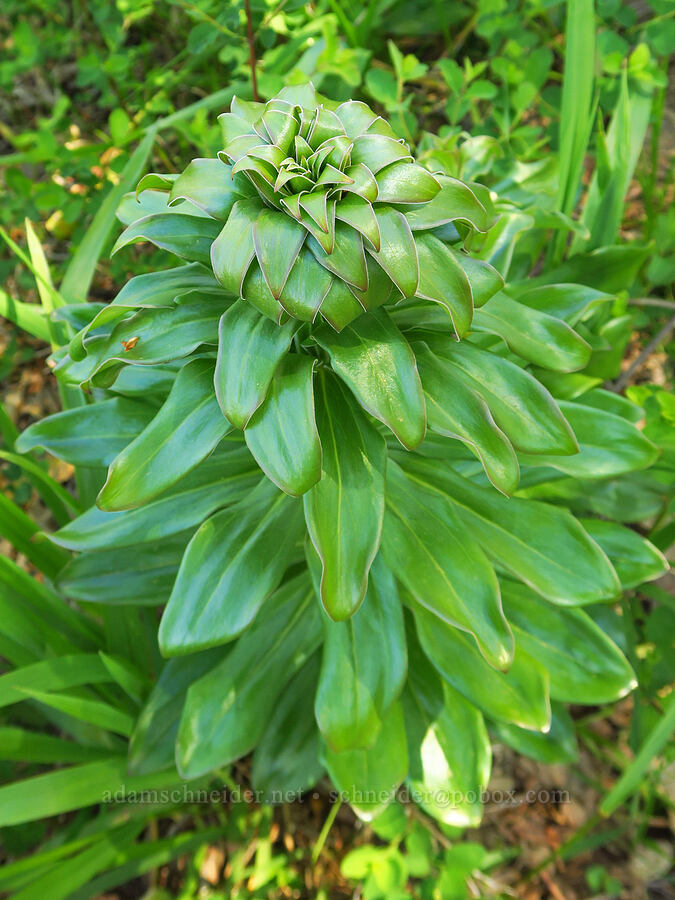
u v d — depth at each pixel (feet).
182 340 0.66
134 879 1.16
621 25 1.39
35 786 0.81
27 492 1.42
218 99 1.33
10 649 0.91
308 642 0.92
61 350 0.88
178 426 0.66
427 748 0.90
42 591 0.94
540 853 1.16
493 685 0.83
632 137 1.16
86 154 1.34
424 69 1.24
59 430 0.87
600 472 0.80
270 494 0.79
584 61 0.97
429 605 0.73
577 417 0.83
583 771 1.21
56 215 1.63
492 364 0.70
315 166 0.54
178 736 0.85
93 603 1.11
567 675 0.89
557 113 1.41
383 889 0.99
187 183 0.58
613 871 1.14
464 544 0.76
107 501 0.64
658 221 1.25
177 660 0.97
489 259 0.96
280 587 0.92
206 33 1.21
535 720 0.81
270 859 1.14
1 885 0.87
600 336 1.11
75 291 1.07
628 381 1.41
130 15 1.45
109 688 1.08
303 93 0.63
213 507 0.82
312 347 0.70
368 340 0.62
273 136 0.57
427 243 0.58
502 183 1.17
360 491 0.66
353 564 0.64
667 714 0.78
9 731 0.85
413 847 1.03
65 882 0.86
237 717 0.87
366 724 0.76
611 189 1.13
